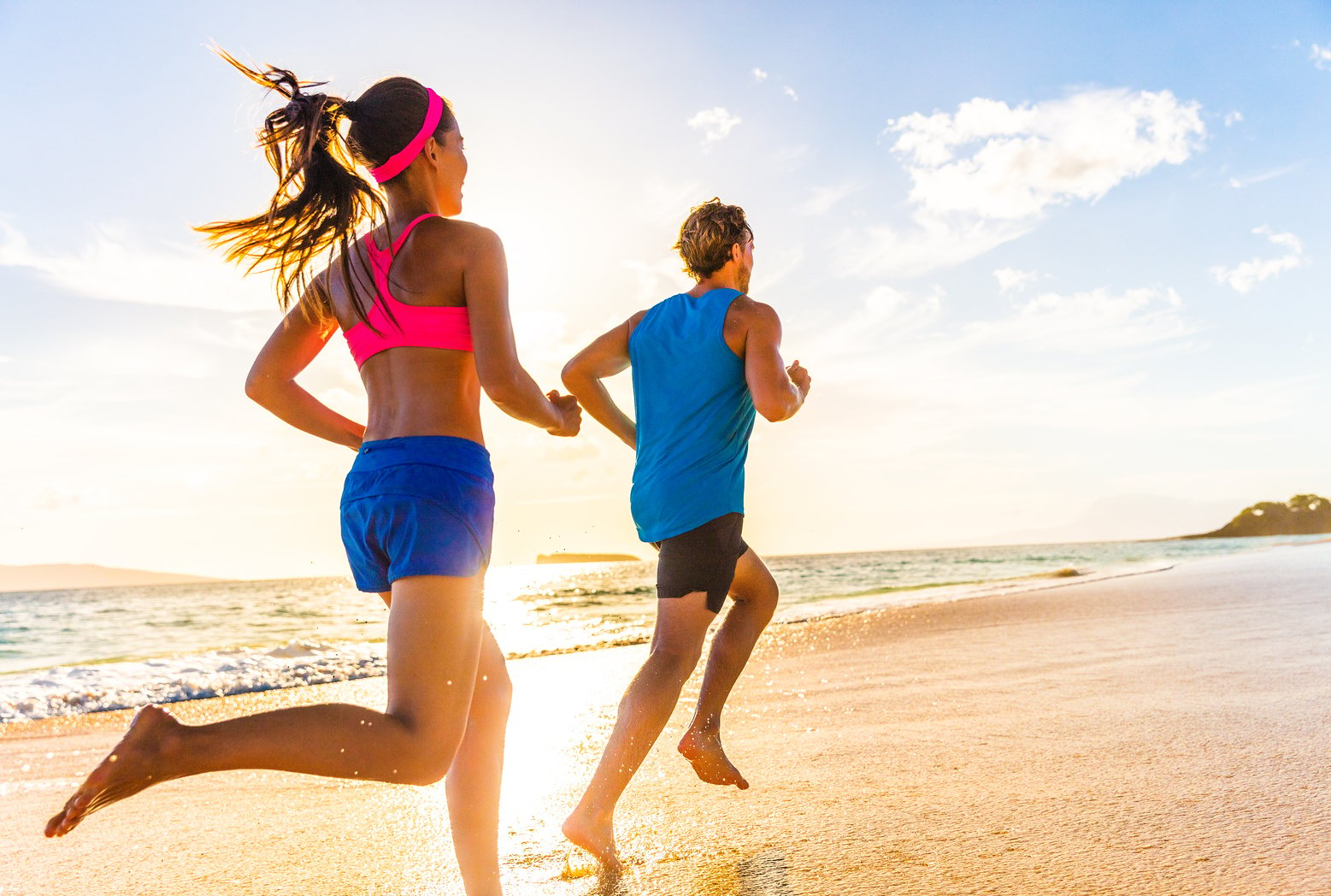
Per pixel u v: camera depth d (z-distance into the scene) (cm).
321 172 156
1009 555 5438
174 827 237
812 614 959
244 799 267
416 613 136
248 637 1534
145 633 1700
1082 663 450
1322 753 250
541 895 171
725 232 226
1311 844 179
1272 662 417
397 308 150
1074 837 190
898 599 1141
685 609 203
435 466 143
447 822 236
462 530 142
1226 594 791
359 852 212
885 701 375
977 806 216
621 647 712
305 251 157
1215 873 165
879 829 201
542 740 327
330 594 3672
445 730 133
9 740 385
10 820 254
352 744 122
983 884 165
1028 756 264
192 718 434
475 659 144
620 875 181
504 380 147
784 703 385
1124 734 285
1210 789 220
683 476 208
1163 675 397
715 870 180
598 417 238
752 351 208
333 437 180
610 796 186
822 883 170
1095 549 6731
